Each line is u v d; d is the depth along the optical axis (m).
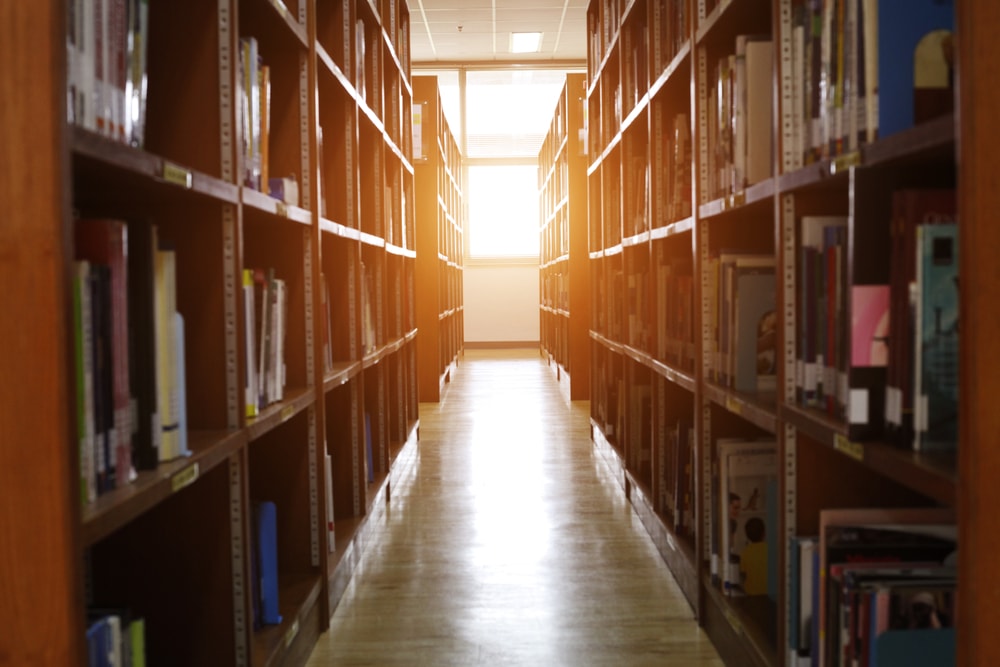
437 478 3.83
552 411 5.75
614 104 3.89
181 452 1.28
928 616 1.20
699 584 2.12
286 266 2.14
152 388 1.18
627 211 3.37
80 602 0.89
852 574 1.24
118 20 1.13
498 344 10.87
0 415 0.87
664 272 2.74
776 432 1.52
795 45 1.47
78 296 0.98
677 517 2.50
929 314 1.05
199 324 1.50
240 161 1.53
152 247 1.19
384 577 2.53
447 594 2.38
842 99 1.27
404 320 4.29
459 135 10.42
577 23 8.55
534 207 10.78
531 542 2.87
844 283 1.30
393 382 3.99
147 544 1.54
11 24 0.85
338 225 2.43
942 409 1.05
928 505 1.49
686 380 2.25
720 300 2.00
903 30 1.14
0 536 0.87
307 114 2.14
